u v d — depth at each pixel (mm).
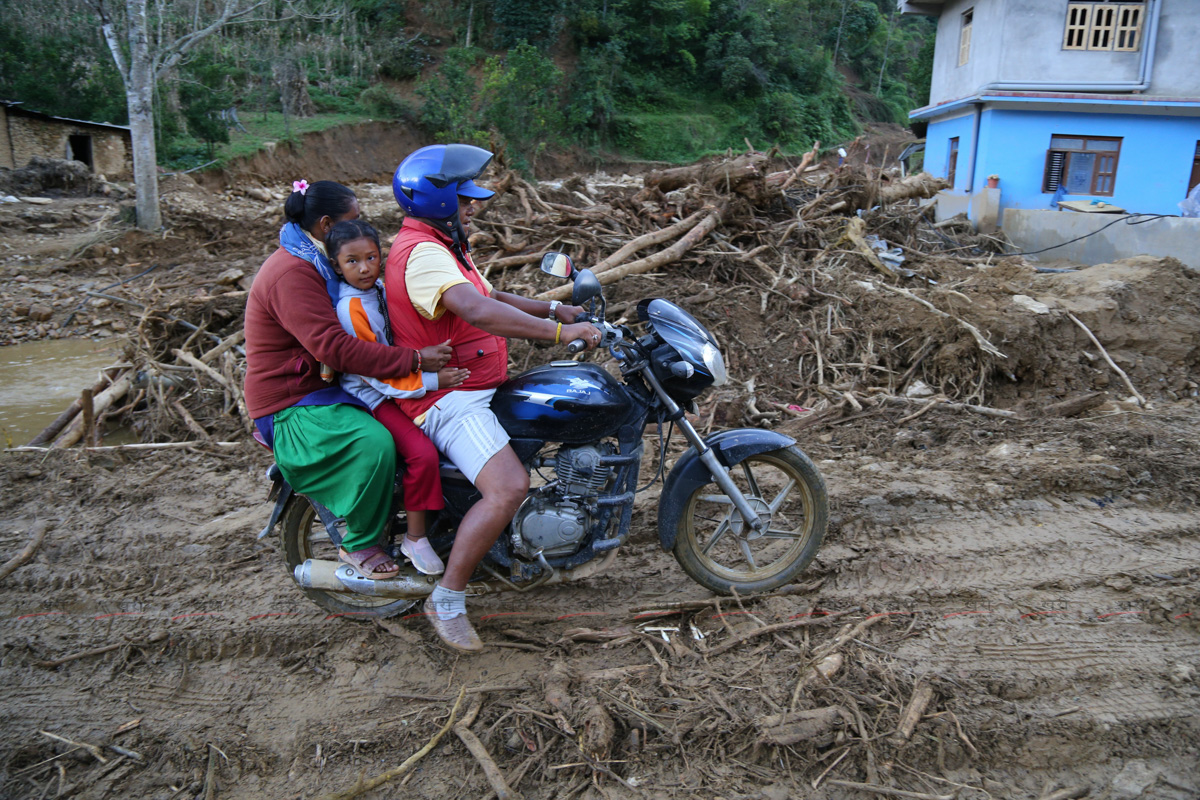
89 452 5480
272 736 2887
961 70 17969
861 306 7066
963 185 16953
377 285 2957
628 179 31359
